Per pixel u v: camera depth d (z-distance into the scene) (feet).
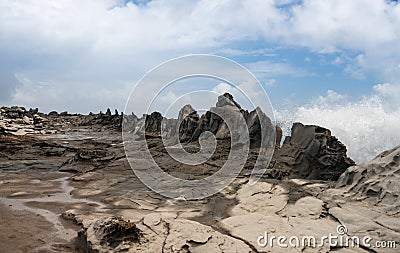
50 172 43.70
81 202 29.84
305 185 32.32
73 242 21.12
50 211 27.25
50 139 76.84
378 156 31.32
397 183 26.71
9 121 97.50
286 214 24.89
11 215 25.90
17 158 52.80
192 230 20.26
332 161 38.09
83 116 146.10
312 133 40.34
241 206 27.43
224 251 18.26
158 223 21.34
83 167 44.96
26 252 19.62
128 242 18.67
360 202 26.68
